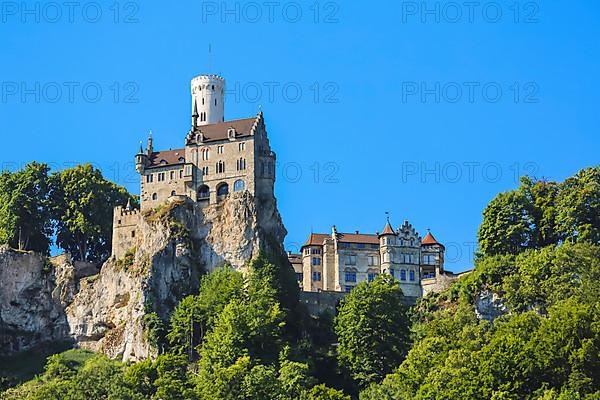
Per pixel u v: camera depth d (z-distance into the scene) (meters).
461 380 188.25
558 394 178.62
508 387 183.12
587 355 184.25
